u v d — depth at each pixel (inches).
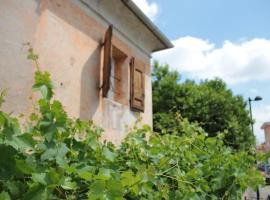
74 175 69.3
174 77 686.5
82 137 87.0
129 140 105.7
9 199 51.4
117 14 238.4
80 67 192.4
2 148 54.5
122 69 252.4
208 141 126.5
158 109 643.5
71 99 181.6
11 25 144.4
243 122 656.4
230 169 114.8
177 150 102.3
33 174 55.2
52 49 169.8
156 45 304.5
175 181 93.6
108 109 217.3
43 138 67.9
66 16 184.4
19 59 146.0
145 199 76.2
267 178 131.9
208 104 614.9
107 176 61.1
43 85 67.7
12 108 138.9
